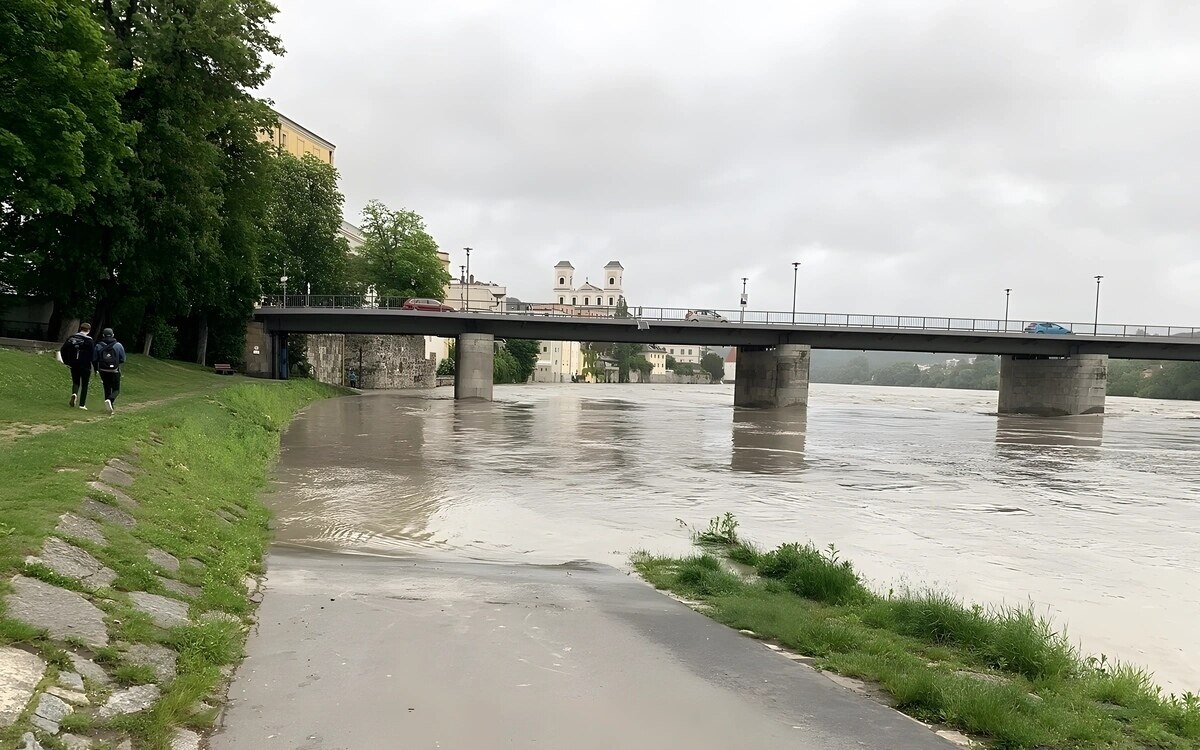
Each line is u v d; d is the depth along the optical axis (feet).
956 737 20.15
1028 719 20.85
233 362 198.29
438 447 100.78
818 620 31.30
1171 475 95.66
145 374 126.62
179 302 139.64
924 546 50.80
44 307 141.18
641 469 85.56
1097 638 33.30
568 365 635.66
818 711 21.34
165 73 116.57
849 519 59.57
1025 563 46.96
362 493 63.31
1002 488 80.28
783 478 81.97
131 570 25.75
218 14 122.83
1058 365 242.37
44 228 110.32
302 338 242.17
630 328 228.63
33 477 33.47
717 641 27.55
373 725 18.80
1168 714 22.88
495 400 244.01
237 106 138.10
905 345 238.27
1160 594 40.70
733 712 20.95
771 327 226.38
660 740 18.84
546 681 22.57
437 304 228.43
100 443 43.91
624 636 27.55
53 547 24.44
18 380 76.59
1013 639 28.48
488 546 46.32
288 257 223.30
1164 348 242.37
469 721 19.36
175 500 40.01
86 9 96.32
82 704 16.94
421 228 278.46
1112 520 63.16
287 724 18.62
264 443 88.28
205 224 126.52
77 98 94.07
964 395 497.87
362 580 34.37
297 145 346.54
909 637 30.42
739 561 43.88
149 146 116.16
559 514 57.41
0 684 16.02
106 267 116.57
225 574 30.86
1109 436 158.61
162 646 21.50
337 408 170.91
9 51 85.87
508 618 29.09
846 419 194.59
